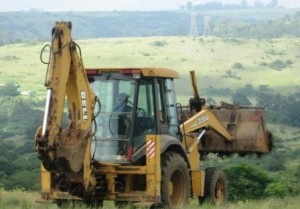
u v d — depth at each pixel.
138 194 39.00
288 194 60.62
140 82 40.25
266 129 52.84
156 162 38.84
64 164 36.06
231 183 61.81
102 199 39.28
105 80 40.41
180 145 41.22
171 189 40.84
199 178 44.31
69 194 38.59
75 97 37.28
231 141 51.97
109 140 39.72
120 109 39.88
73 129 36.84
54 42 36.50
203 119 48.62
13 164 135.25
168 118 41.88
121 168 39.03
